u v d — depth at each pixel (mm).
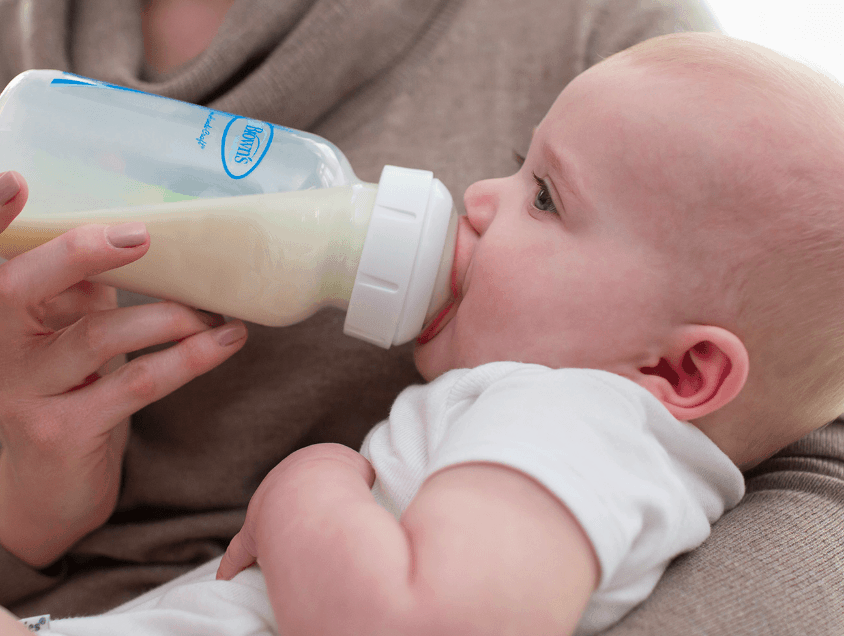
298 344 812
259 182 596
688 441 549
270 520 477
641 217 547
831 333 538
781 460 660
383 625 384
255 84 795
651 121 548
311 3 803
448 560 390
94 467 714
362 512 445
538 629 383
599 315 560
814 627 464
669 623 468
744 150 520
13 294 546
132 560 862
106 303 768
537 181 620
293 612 414
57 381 615
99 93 607
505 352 593
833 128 531
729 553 533
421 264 609
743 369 518
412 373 817
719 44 590
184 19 879
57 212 588
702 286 535
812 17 1119
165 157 591
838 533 541
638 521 449
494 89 852
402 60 847
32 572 797
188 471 838
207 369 637
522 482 421
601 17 854
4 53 859
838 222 513
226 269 585
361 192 632
